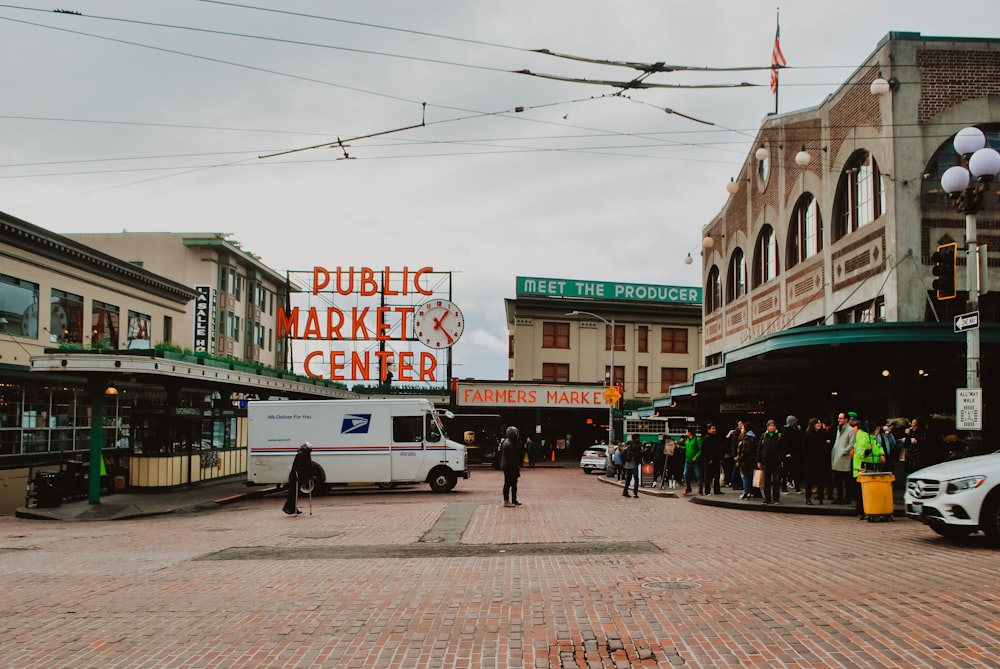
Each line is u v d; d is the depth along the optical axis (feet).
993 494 39.81
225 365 88.48
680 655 21.94
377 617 26.91
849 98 84.28
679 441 96.78
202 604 29.50
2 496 87.40
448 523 55.21
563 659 21.90
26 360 92.79
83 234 172.96
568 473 149.69
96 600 30.60
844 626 24.35
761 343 71.46
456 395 182.39
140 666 21.91
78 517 71.00
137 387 110.32
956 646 22.02
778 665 20.89
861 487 54.80
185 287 133.28
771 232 110.01
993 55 75.41
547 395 184.24
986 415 73.82
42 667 21.99
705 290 142.31
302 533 52.31
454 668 21.31
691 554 39.29
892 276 73.92
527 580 32.96
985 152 49.42
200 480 92.84
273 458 86.99
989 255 73.41
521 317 203.31
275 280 207.00
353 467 86.99
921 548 39.91
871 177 80.33
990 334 59.77
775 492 62.85
